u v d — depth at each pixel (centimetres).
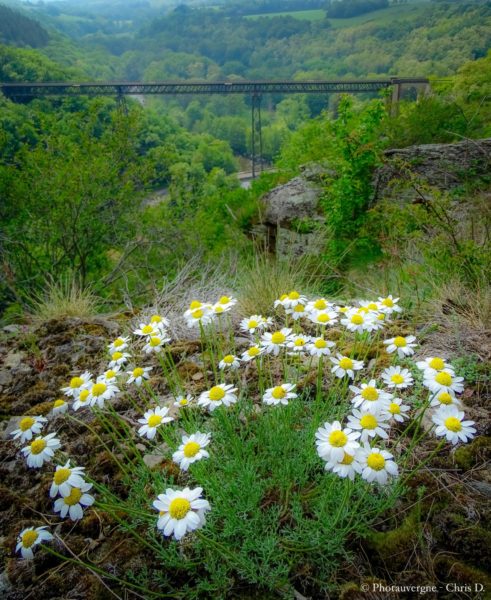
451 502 160
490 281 309
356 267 601
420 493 156
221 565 150
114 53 19638
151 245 762
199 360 285
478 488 165
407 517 158
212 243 1044
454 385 144
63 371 295
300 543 150
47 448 147
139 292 509
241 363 270
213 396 158
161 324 211
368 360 254
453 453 181
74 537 171
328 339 286
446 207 418
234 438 177
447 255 351
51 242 758
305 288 386
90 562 161
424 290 323
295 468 174
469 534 147
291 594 142
